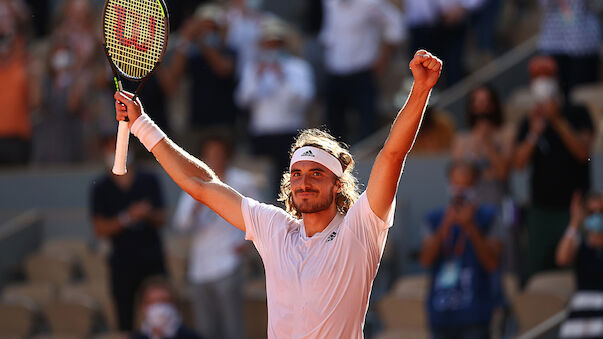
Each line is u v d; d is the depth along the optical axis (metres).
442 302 26.67
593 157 33.84
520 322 29.61
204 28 40.53
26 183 41.62
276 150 39.00
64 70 42.16
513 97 41.78
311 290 12.01
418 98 11.47
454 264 26.84
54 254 39.88
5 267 39.75
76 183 41.34
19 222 40.81
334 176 12.20
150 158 39.81
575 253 26.78
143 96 40.44
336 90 40.75
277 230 12.56
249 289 34.84
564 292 29.80
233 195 13.12
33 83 46.12
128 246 33.16
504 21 49.47
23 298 36.88
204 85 40.66
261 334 34.28
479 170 27.61
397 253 36.16
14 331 35.31
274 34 39.12
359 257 11.96
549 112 30.56
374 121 40.56
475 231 26.55
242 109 42.31
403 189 36.94
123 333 33.31
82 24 42.53
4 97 41.44
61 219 41.25
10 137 41.69
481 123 31.09
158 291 30.38
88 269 38.38
